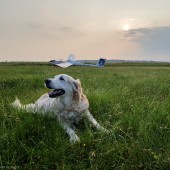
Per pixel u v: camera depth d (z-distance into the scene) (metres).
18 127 1.41
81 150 1.27
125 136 1.42
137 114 1.64
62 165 1.16
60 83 1.66
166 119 1.59
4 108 1.77
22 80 3.34
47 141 1.33
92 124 1.60
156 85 3.03
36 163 1.19
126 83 3.24
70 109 1.64
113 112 1.76
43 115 1.62
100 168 1.16
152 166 1.14
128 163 1.17
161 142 1.34
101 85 3.01
